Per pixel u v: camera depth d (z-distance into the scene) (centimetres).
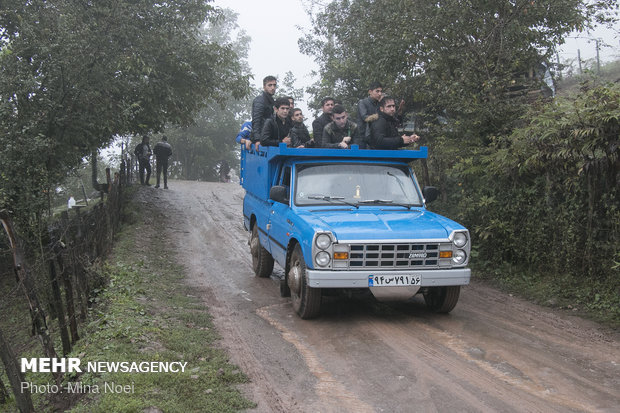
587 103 756
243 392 472
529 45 1100
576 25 1045
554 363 534
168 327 639
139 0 1565
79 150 1427
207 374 500
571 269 801
